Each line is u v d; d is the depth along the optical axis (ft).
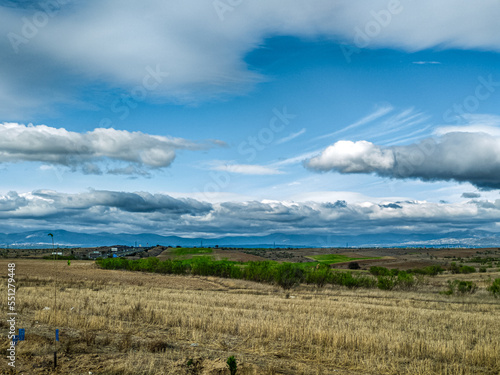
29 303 71.92
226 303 92.79
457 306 104.73
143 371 35.73
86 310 69.15
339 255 521.24
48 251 554.05
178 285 150.20
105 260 246.27
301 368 39.75
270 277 179.63
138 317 65.41
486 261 383.65
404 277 162.30
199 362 39.60
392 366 40.93
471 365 43.96
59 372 34.53
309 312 81.10
